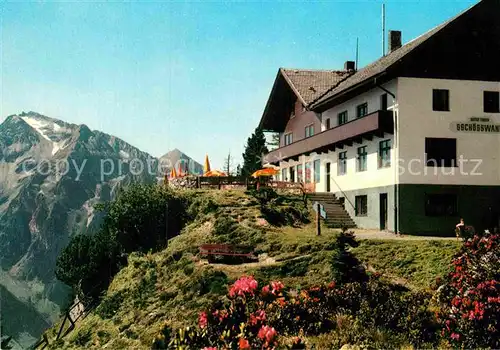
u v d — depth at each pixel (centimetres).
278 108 5728
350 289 1777
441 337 1458
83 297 4072
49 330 4056
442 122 3453
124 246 4150
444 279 1988
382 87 3547
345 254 2056
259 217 3688
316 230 3606
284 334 1566
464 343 1371
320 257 2644
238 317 1139
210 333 1124
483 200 3450
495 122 3525
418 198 3378
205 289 2552
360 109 4069
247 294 1192
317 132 4844
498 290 1446
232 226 3522
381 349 1422
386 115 3500
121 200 4278
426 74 3450
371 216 3762
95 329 2759
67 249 4350
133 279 3219
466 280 1589
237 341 1052
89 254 4188
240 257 2995
